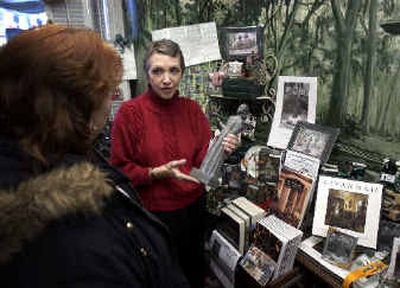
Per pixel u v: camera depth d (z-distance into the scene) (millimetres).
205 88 1921
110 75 515
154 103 1353
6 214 419
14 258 425
